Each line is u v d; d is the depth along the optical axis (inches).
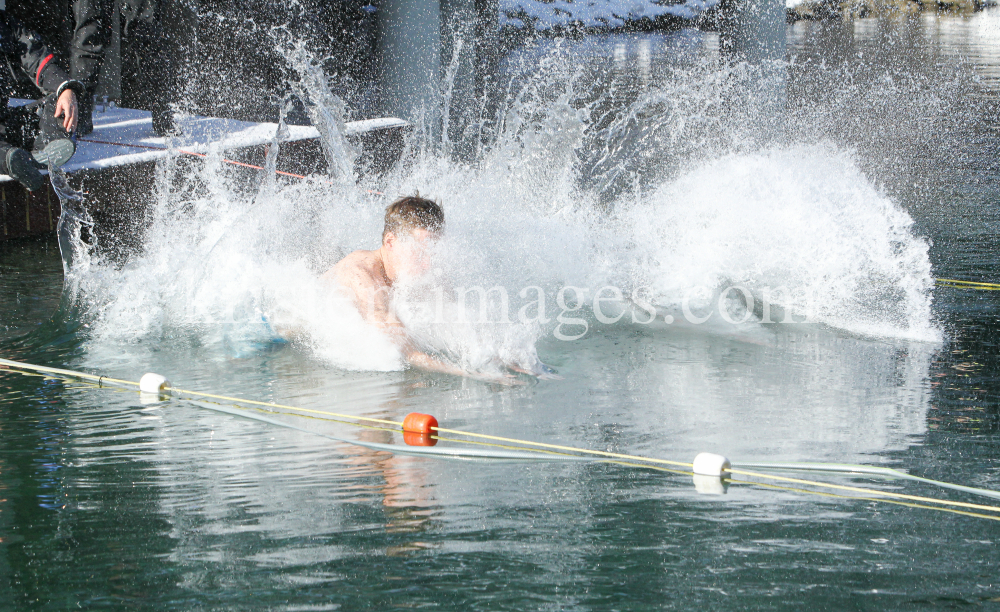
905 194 800.9
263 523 203.0
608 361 345.1
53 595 170.9
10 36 598.2
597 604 165.2
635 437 262.5
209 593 170.7
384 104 1099.3
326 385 320.5
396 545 191.3
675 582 173.6
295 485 227.1
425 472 236.7
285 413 289.1
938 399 294.4
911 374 323.3
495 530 198.4
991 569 178.4
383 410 292.2
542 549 189.0
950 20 3779.5
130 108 927.0
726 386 312.0
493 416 284.4
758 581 173.8
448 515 207.2
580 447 255.8
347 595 169.2
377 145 983.0
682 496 217.9
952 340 368.5
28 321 408.2
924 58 2377.0
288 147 832.9
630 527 199.6
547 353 357.7
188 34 869.2
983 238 598.5
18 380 326.0
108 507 213.2
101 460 246.7
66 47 784.3
